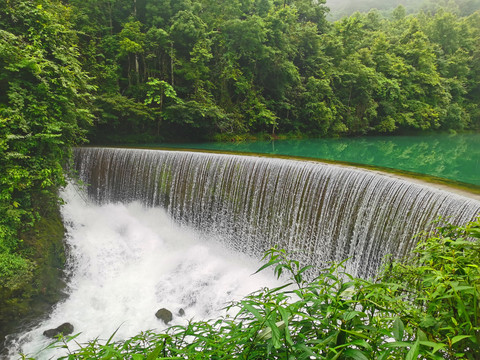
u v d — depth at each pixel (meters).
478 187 7.54
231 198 11.44
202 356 1.66
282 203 10.20
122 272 11.09
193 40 22.39
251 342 1.52
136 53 21.33
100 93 19.66
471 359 1.21
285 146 23.16
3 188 9.10
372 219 8.05
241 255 11.34
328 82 28.58
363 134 33.16
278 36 25.78
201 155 12.04
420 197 7.02
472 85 42.44
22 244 9.68
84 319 8.93
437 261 1.72
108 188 13.94
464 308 1.22
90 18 21.06
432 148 23.92
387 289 1.45
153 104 21.61
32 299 8.89
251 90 26.20
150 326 8.76
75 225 12.20
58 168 10.30
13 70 9.08
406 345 1.15
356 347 1.35
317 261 9.38
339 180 8.91
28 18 9.93
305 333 1.52
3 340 7.80
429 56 35.97
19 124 9.06
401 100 32.72
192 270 10.97
